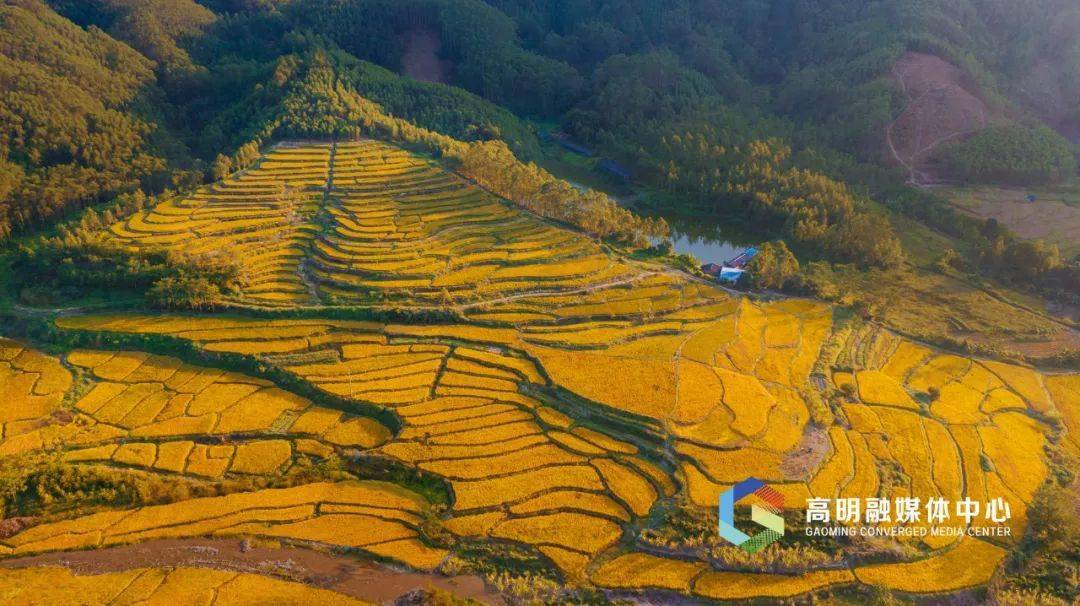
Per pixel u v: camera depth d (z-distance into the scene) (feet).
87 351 347.36
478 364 332.19
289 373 328.49
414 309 365.61
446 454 275.59
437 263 406.21
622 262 419.13
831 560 231.50
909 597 221.87
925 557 233.76
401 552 234.79
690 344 342.64
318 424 300.40
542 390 312.29
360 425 299.58
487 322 362.12
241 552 234.79
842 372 328.49
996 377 332.80
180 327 357.61
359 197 468.34
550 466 269.64
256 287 387.34
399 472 271.69
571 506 251.39
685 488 256.11
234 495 260.01
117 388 323.16
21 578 222.48
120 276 378.73
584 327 358.84
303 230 437.58
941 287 416.26
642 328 357.41
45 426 299.17
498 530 241.76
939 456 274.57
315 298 381.19
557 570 228.63
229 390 322.75
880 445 278.05
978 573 228.63
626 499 253.44
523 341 347.97
